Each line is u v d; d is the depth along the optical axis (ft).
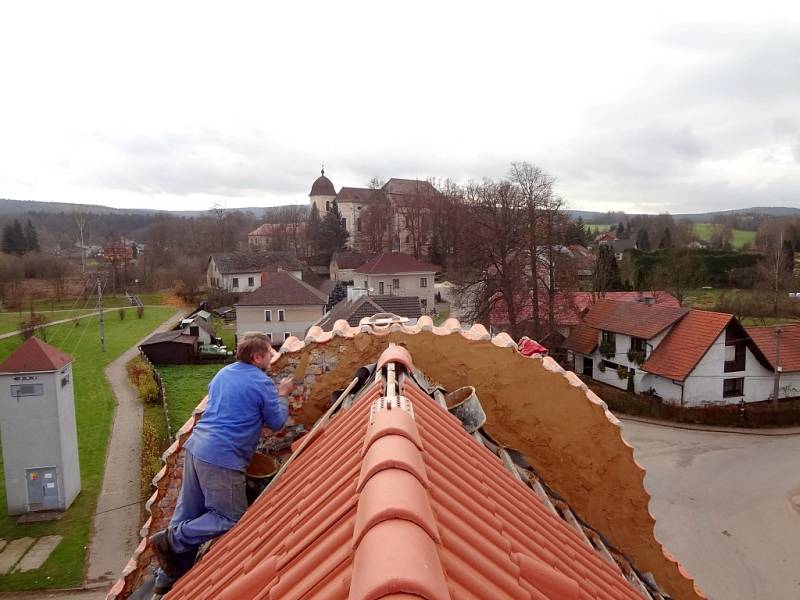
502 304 132.67
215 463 14.71
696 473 80.69
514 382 20.84
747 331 109.19
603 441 20.97
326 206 358.23
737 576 58.59
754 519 68.80
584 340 125.29
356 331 21.34
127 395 118.52
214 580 11.80
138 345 160.15
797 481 77.41
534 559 9.77
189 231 368.68
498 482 13.05
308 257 305.12
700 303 185.37
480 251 128.16
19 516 69.00
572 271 125.59
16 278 234.58
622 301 122.93
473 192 220.43
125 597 18.90
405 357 17.42
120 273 269.03
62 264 259.19
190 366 145.28
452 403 18.11
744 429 96.32
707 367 101.30
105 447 90.33
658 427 98.12
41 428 68.54
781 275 183.83
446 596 6.24
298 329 162.61
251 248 352.08
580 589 10.09
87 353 155.12
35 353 68.18
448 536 8.31
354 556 7.38
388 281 205.26
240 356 16.42
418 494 8.11
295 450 16.57
